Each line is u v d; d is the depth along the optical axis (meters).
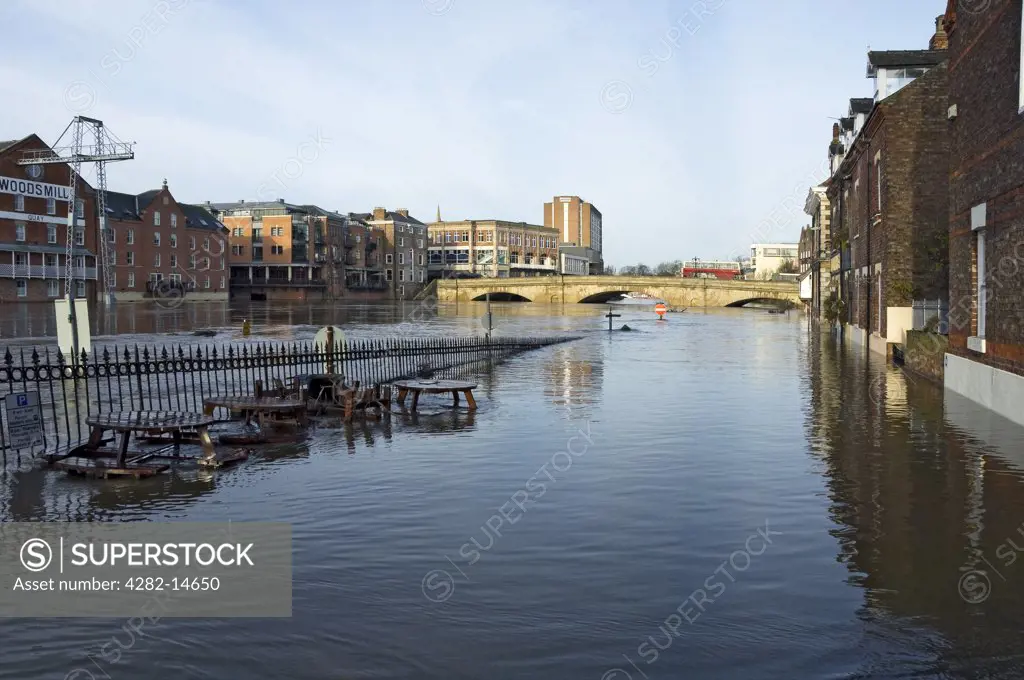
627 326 52.44
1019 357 14.37
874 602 6.64
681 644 5.92
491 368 25.39
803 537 8.27
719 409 16.56
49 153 80.50
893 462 11.56
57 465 10.96
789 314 77.88
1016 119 14.28
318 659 5.73
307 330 49.12
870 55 31.44
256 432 13.41
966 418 15.13
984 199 16.23
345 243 129.38
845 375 22.78
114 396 18.73
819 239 56.31
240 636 6.08
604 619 6.34
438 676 5.48
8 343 34.91
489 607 6.56
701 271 133.62
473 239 155.62
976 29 16.62
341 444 12.98
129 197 97.06
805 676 5.47
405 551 7.88
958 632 6.10
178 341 38.47
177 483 10.40
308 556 7.74
